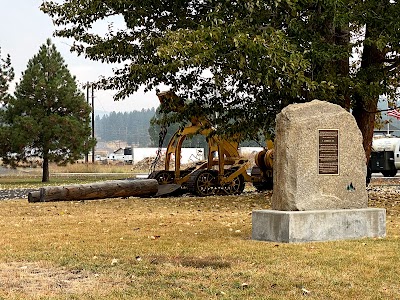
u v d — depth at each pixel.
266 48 17.47
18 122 42.72
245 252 10.56
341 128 12.15
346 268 9.24
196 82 23.25
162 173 26.69
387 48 20.95
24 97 44.03
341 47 19.75
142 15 22.23
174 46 17.61
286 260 9.86
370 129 23.48
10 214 17.77
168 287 8.22
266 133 21.73
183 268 9.34
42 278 8.80
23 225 14.84
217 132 22.42
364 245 11.16
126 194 23.48
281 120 11.98
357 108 23.44
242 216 16.80
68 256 10.39
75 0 22.86
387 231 13.21
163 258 10.12
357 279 8.59
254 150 62.88
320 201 11.95
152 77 22.84
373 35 19.50
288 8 19.78
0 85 43.59
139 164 70.94
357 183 12.30
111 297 7.69
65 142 43.84
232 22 18.53
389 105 25.03
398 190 27.97
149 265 9.59
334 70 20.22
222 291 7.97
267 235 11.86
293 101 20.83
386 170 42.88
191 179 25.53
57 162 44.56
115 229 13.90
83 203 21.38
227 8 19.17
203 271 9.14
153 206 20.33
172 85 23.44
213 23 18.36
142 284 8.38
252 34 18.25
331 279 8.57
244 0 18.39
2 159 43.84
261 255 10.27
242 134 22.28
